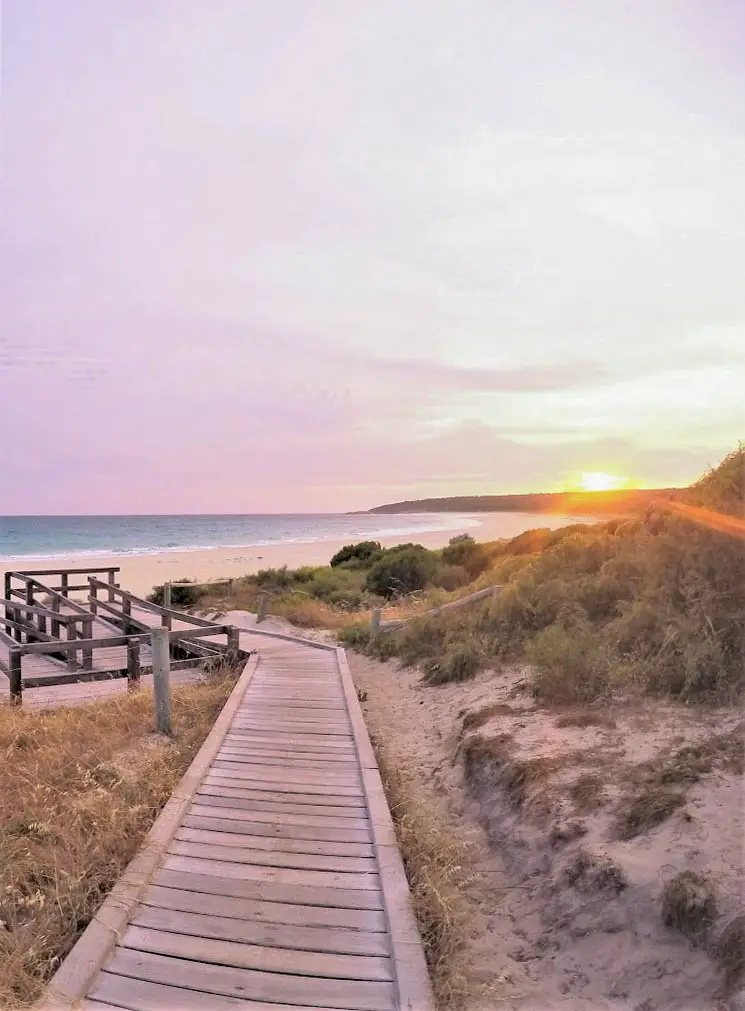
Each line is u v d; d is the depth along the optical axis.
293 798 5.85
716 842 4.09
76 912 4.05
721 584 7.10
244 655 12.03
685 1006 3.32
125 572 39.50
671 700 6.25
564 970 3.82
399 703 9.39
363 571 27.73
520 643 9.57
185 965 3.64
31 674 11.48
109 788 5.90
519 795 5.50
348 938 3.92
